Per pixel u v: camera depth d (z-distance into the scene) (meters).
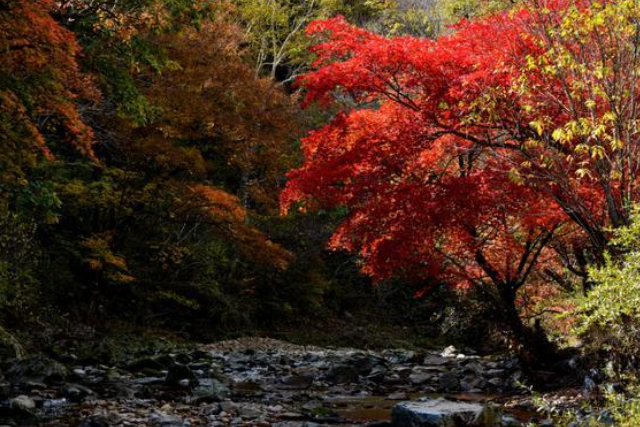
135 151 14.98
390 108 10.88
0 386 7.94
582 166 8.72
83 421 6.69
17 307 13.26
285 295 24.39
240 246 16.48
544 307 14.77
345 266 28.41
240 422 7.23
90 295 17.30
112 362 11.61
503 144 9.43
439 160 11.32
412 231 10.31
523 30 9.05
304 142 11.23
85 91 10.99
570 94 8.15
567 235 11.40
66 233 17.33
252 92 15.23
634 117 7.78
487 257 11.85
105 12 11.59
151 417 7.05
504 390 10.38
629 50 7.93
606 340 8.68
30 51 8.46
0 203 11.76
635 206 6.41
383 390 10.40
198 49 14.84
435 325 26.52
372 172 10.60
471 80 8.84
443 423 6.69
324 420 7.64
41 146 8.97
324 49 10.45
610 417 6.43
